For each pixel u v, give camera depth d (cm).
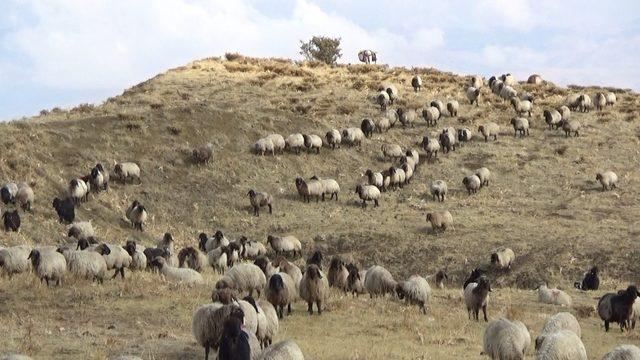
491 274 4350
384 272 3036
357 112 7256
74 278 2872
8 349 1902
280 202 5578
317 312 2661
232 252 3944
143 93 7725
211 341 1859
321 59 11019
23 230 4319
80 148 5675
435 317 2712
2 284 2783
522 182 5966
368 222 5188
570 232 4797
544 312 3003
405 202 5625
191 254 3784
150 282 2956
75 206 4916
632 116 7331
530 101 7550
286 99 7594
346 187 5891
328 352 2052
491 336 1956
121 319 2380
